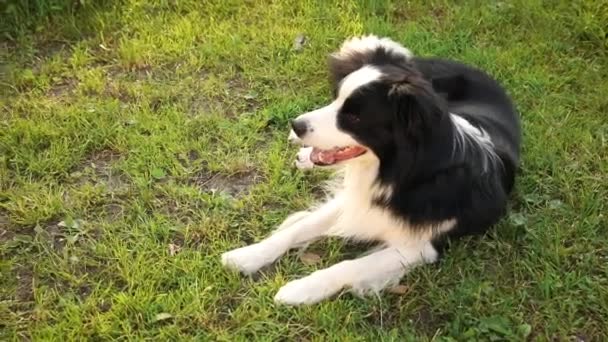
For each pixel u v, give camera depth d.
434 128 1.50
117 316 1.55
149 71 2.21
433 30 2.36
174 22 2.37
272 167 1.90
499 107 1.84
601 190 1.85
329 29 2.34
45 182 1.86
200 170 1.91
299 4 2.44
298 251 1.70
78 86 2.14
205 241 1.73
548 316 1.58
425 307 1.60
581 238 1.73
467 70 1.89
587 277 1.64
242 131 2.00
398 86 1.48
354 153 1.58
